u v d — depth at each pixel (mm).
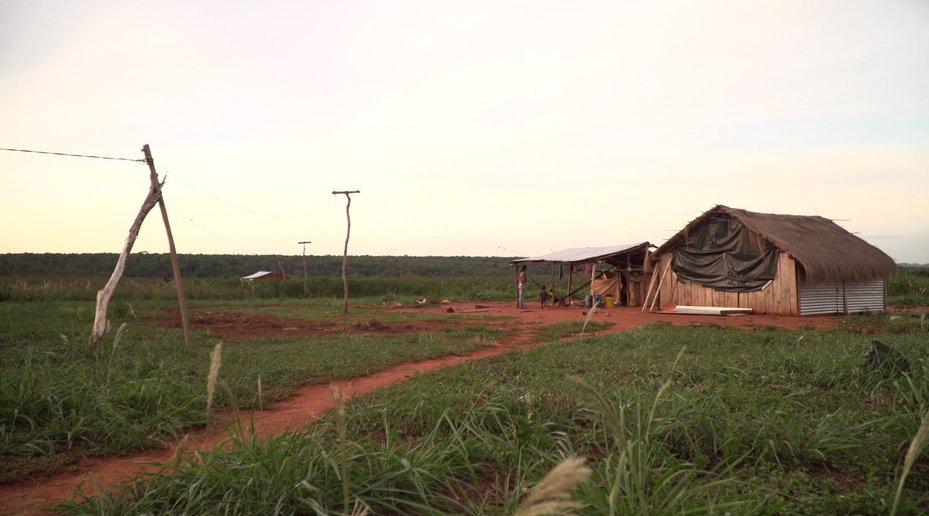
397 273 91875
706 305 27172
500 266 107062
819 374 9219
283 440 5449
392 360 13375
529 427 6027
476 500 4887
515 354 13312
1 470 6113
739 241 25859
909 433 5906
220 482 4715
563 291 45312
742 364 10859
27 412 7379
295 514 4543
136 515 4496
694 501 4250
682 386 8953
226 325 22688
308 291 46031
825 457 5559
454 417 6855
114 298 37125
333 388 2643
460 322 23938
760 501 4398
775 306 24500
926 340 12219
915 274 45656
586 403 6875
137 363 11047
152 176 15797
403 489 4883
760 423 6176
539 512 1704
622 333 17281
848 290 25656
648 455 5023
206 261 90562
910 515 4320
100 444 7051
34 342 15836
